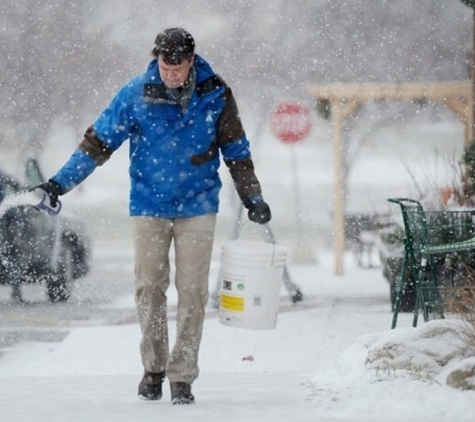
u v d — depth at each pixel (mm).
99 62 87688
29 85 86312
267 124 92188
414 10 88688
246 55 90438
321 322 36781
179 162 19672
